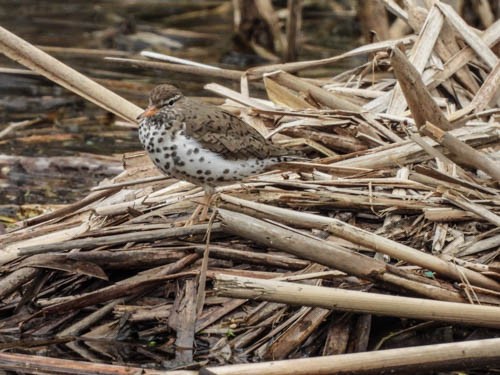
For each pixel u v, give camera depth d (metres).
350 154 11.39
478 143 11.05
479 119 11.80
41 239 10.64
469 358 8.73
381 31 17.69
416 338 9.64
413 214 10.50
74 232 10.72
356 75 13.91
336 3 23.33
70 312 10.07
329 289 9.12
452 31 12.94
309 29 21.97
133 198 11.38
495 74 12.16
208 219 10.34
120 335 9.77
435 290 9.49
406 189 10.70
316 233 10.20
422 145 10.09
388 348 9.55
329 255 9.33
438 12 12.91
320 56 19.88
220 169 10.23
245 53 20.12
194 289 9.82
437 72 12.69
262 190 10.63
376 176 10.95
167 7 23.47
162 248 10.06
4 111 17.19
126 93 17.56
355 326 9.63
